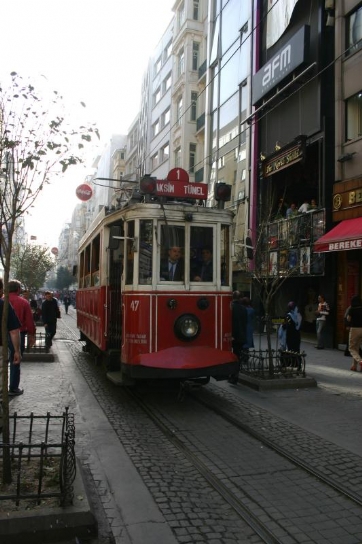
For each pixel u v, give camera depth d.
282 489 4.60
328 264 15.55
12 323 6.97
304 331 20.00
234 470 5.06
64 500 3.64
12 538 3.41
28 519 3.46
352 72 15.30
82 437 6.03
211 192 26.98
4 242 4.30
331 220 15.71
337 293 15.35
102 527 3.78
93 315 10.93
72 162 4.48
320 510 4.17
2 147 4.30
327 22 16.34
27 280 24.67
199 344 7.55
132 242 7.73
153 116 42.38
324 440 6.02
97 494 4.40
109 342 9.27
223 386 9.34
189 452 5.59
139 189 8.15
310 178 19.28
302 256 16.56
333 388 9.10
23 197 4.36
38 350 12.80
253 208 21.39
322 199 16.11
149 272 7.52
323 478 4.80
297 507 4.22
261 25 21.75
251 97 22.47
